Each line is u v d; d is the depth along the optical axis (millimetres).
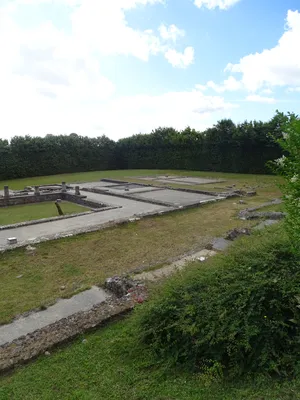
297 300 2557
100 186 19766
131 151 34719
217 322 2729
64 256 6648
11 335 3803
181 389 2434
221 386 2395
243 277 3025
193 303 3047
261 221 8906
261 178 21984
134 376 2688
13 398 2549
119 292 4809
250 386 2324
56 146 29797
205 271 3455
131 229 8609
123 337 3320
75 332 3443
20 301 4711
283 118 2520
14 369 2951
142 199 13250
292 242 2875
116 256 6633
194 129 31828
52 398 2508
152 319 3123
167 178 23766
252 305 2701
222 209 11227
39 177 27688
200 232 8305
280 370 2395
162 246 7219
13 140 27172
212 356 2658
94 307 4070
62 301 4688
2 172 26094
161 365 2781
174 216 10219
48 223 9461
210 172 28422
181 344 2857
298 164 2443
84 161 32219
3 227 8789
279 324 2592
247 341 2475
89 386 2625
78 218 10078
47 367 2943
